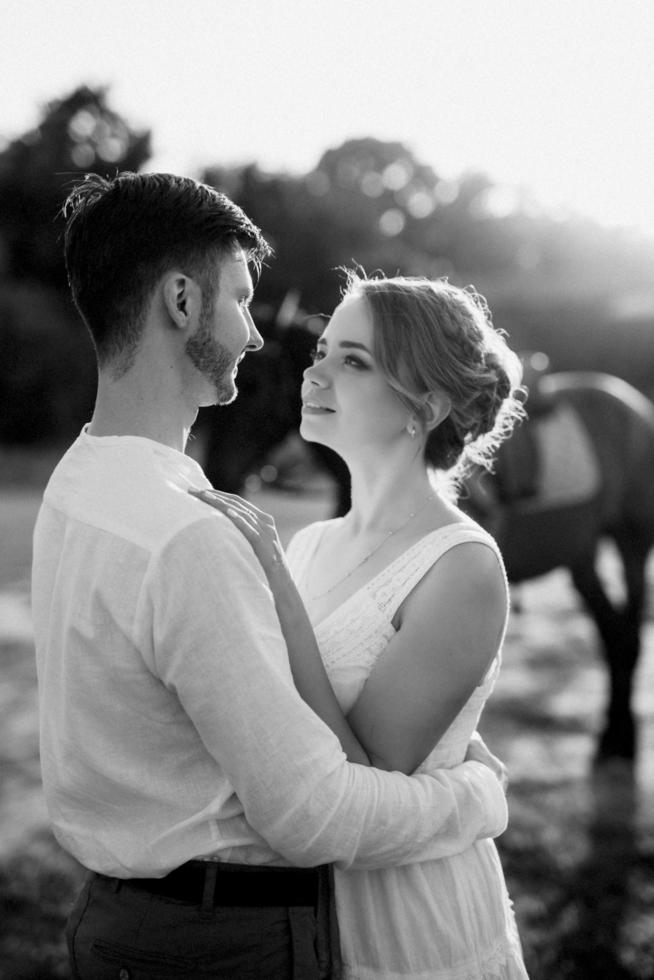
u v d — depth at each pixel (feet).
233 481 12.06
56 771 3.76
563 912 9.40
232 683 3.34
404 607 4.21
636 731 13.94
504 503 13.04
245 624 3.39
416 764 4.00
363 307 4.54
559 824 11.40
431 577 4.19
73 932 3.82
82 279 3.73
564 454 13.91
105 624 3.51
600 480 14.02
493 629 4.17
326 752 3.45
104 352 3.77
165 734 3.56
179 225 3.64
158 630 3.38
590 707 16.21
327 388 4.59
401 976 3.94
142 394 3.73
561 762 13.61
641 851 10.70
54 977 7.98
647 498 14.32
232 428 11.95
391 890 3.98
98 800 3.67
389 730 3.98
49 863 9.95
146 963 3.60
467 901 4.09
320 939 3.69
